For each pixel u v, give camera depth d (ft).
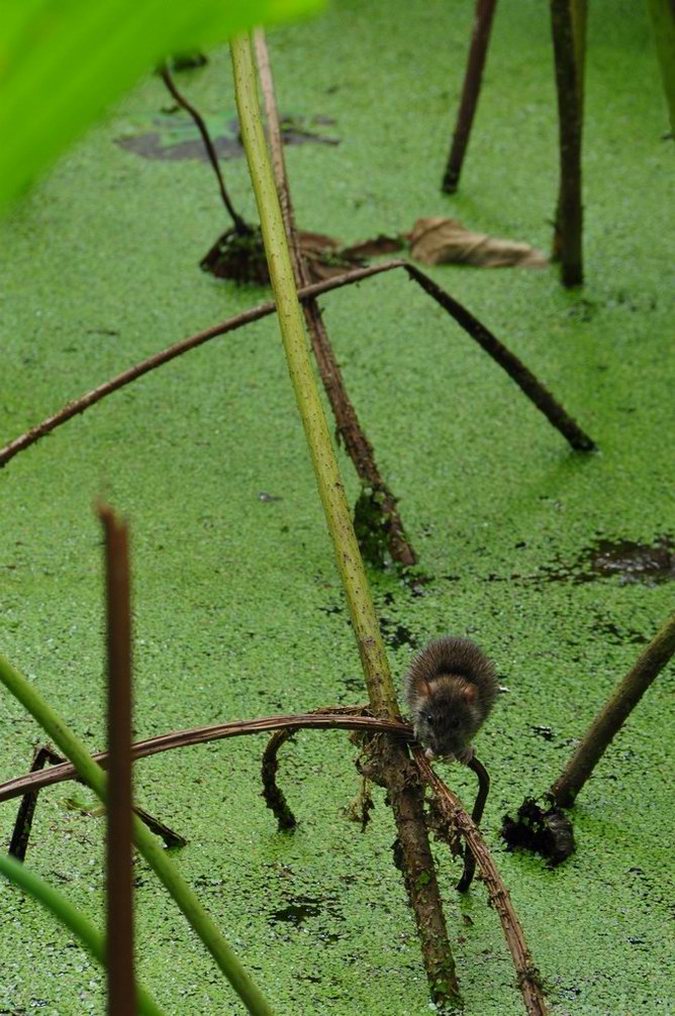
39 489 11.34
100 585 10.93
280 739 9.89
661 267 12.72
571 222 12.35
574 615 10.90
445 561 11.12
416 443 11.66
